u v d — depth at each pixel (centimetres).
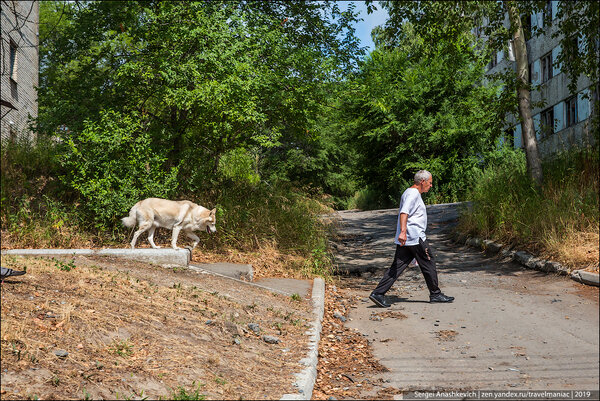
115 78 1092
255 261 977
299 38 1370
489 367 496
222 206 1092
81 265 703
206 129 1147
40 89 1139
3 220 955
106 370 398
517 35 1395
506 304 734
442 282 925
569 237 935
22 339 412
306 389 422
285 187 1297
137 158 991
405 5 1421
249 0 1295
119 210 966
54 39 1278
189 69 1028
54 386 361
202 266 854
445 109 2839
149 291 611
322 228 1223
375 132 2917
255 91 1118
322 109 1303
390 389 454
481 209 1295
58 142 1189
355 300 832
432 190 2812
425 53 1546
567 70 1515
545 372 473
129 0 1149
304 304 729
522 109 1363
